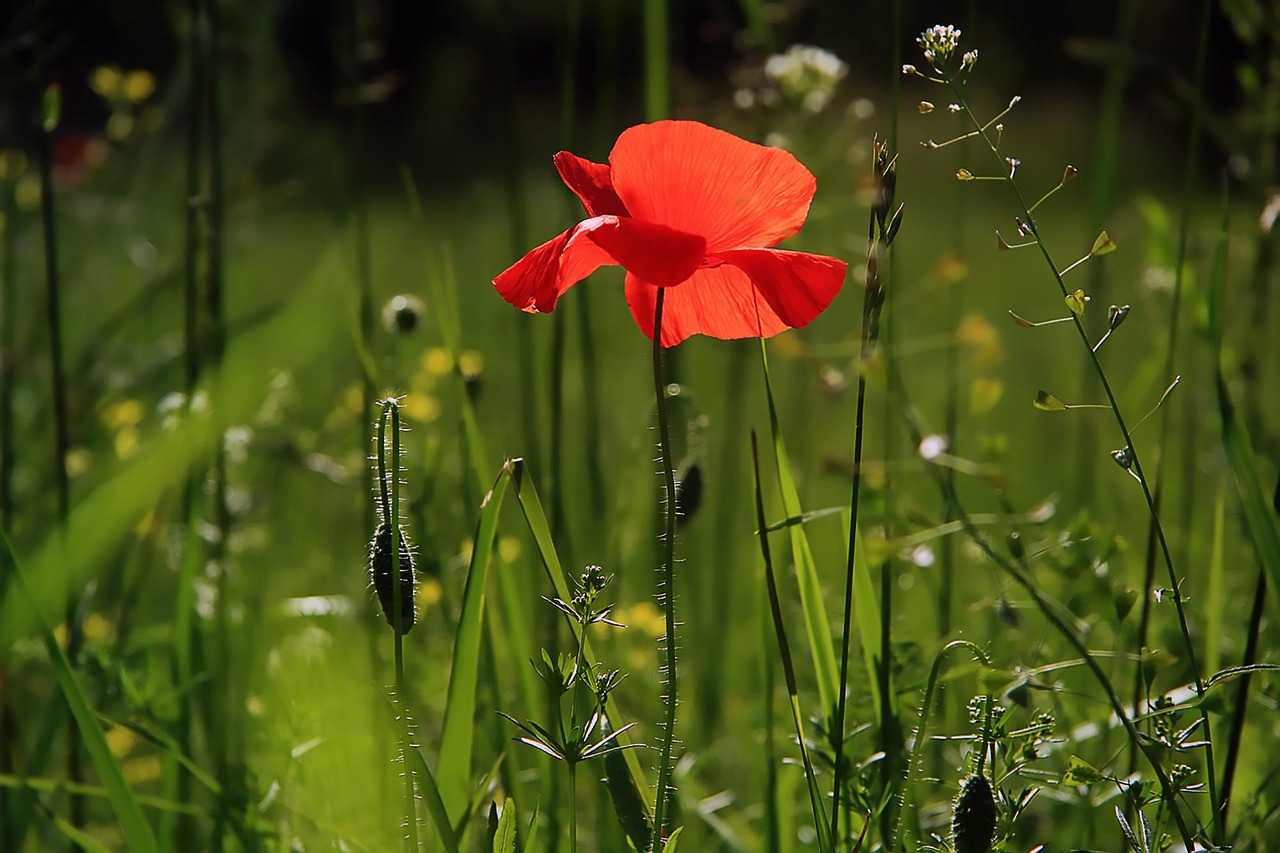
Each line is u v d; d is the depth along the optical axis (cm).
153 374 142
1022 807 107
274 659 121
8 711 120
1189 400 132
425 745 124
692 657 142
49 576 106
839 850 112
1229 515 134
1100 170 133
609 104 153
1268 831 117
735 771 134
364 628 129
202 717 123
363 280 124
